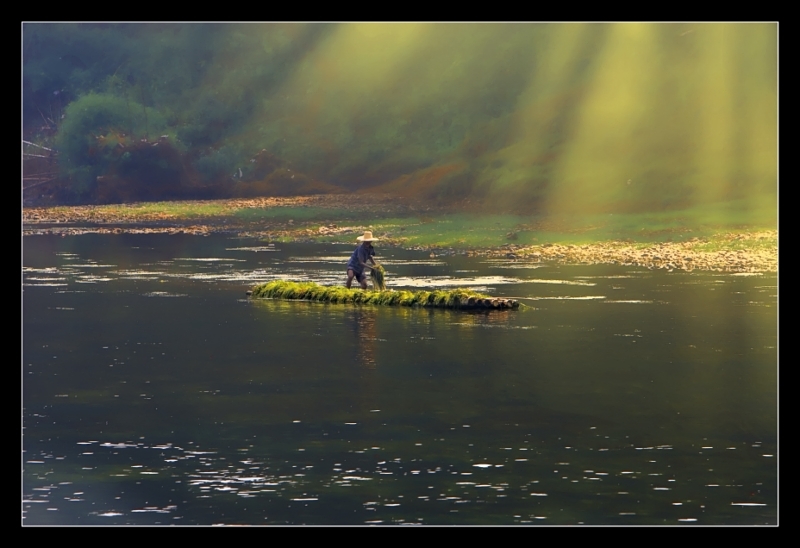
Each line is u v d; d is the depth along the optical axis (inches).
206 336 2987.2
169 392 2308.1
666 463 1800.0
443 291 3560.5
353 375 2459.4
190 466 1791.3
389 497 1637.6
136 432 1993.1
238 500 1630.2
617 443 1910.7
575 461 1809.8
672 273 4542.3
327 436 1958.7
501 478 1723.7
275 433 1982.0
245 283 4311.0
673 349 2738.7
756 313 3307.1
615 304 3543.3
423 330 3043.8
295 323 3196.4
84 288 4151.1
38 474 1752.0
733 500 1631.4
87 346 2844.5
